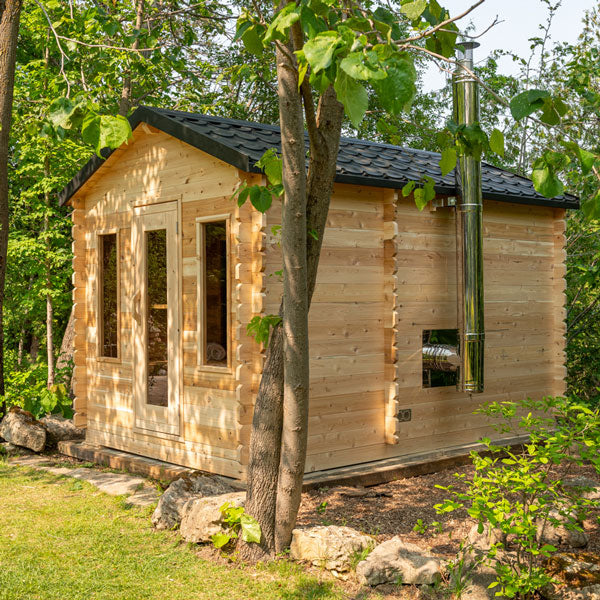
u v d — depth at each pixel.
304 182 4.83
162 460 8.17
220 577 5.02
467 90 8.57
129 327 8.70
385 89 2.56
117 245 8.88
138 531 6.05
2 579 4.98
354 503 6.72
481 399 9.02
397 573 4.82
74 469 8.47
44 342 18.89
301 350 5.01
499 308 9.24
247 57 17.50
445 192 8.24
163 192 8.14
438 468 8.06
